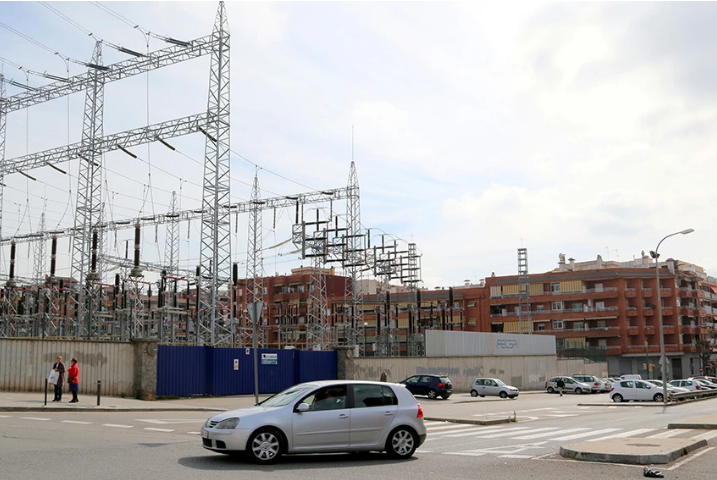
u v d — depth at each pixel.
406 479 11.36
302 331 102.94
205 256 47.00
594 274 96.06
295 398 13.38
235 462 12.85
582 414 30.33
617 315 93.88
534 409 34.28
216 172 45.94
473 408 34.41
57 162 54.19
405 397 14.28
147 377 30.89
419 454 14.98
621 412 32.03
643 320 94.69
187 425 20.47
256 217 75.12
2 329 57.69
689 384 51.59
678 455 14.19
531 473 12.13
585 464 13.30
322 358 41.28
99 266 55.22
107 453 13.45
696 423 21.67
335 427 13.34
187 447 14.88
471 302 104.19
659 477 11.62
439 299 104.31
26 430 16.88
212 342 43.78
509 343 65.94
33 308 59.12
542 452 15.48
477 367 58.97
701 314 102.50
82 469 11.41
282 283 109.31
